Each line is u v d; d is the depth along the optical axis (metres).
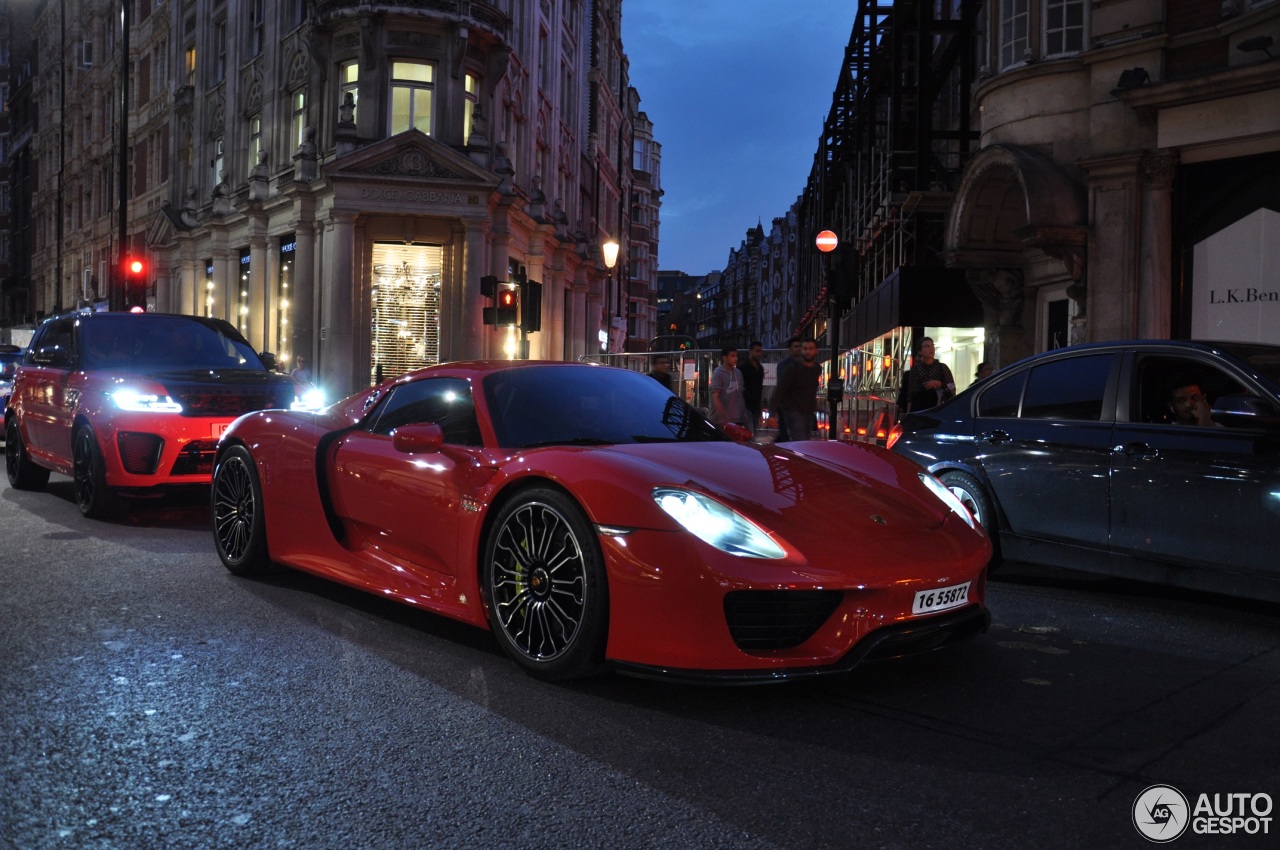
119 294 33.81
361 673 3.51
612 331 47.62
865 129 26.53
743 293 108.38
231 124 30.06
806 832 2.26
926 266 17.17
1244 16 9.95
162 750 2.76
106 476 7.02
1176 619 4.56
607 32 44.75
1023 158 11.55
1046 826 2.29
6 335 34.84
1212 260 10.48
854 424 14.70
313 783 2.54
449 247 24.14
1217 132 10.17
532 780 2.56
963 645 4.02
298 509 4.79
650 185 75.38
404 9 23.59
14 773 2.60
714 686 3.40
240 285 29.64
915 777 2.59
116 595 4.75
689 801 2.43
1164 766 2.68
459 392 4.30
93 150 45.03
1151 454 4.67
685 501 3.22
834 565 3.07
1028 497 5.23
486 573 3.67
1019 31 12.26
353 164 22.97
